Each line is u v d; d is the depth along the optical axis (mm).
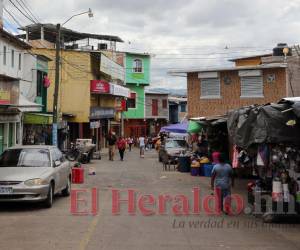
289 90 32719
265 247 9203
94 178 23906
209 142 26766
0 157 15281
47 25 49719
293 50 36062
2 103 20953
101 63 47188
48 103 42500
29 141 32344
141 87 71188
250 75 33438
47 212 13375
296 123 11945
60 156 16547
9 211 13547
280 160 12406
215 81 34906
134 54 69188
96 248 9000
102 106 51062
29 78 32594
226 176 13578
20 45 30438
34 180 13531
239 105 33938
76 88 44438
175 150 31719
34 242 9539
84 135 46219
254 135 12562
